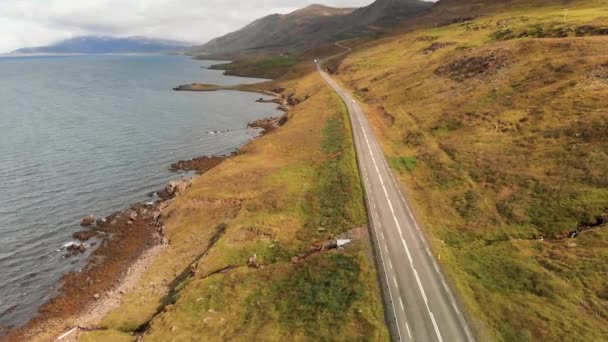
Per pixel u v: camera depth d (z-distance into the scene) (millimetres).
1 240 57469
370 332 32875
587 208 43031
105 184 77500
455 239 44719
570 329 30562
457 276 38469
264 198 61312
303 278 42125
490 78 87250
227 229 53812
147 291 46688
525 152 56844
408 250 43031
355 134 83938
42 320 43156
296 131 96750
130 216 64312
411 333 32062
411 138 76625
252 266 46406
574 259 37156
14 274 50500
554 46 85125
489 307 34188
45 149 97438
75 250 55750
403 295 36344
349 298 37531
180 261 51688
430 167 62938
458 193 53469
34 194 72125
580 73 70438
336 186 61219
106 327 41062
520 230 43562
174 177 81875
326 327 34656
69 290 47844
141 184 78000
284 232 52156
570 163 50500
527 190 49156
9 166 85125
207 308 39938
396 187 58406
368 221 49750
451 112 80562
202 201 64438
